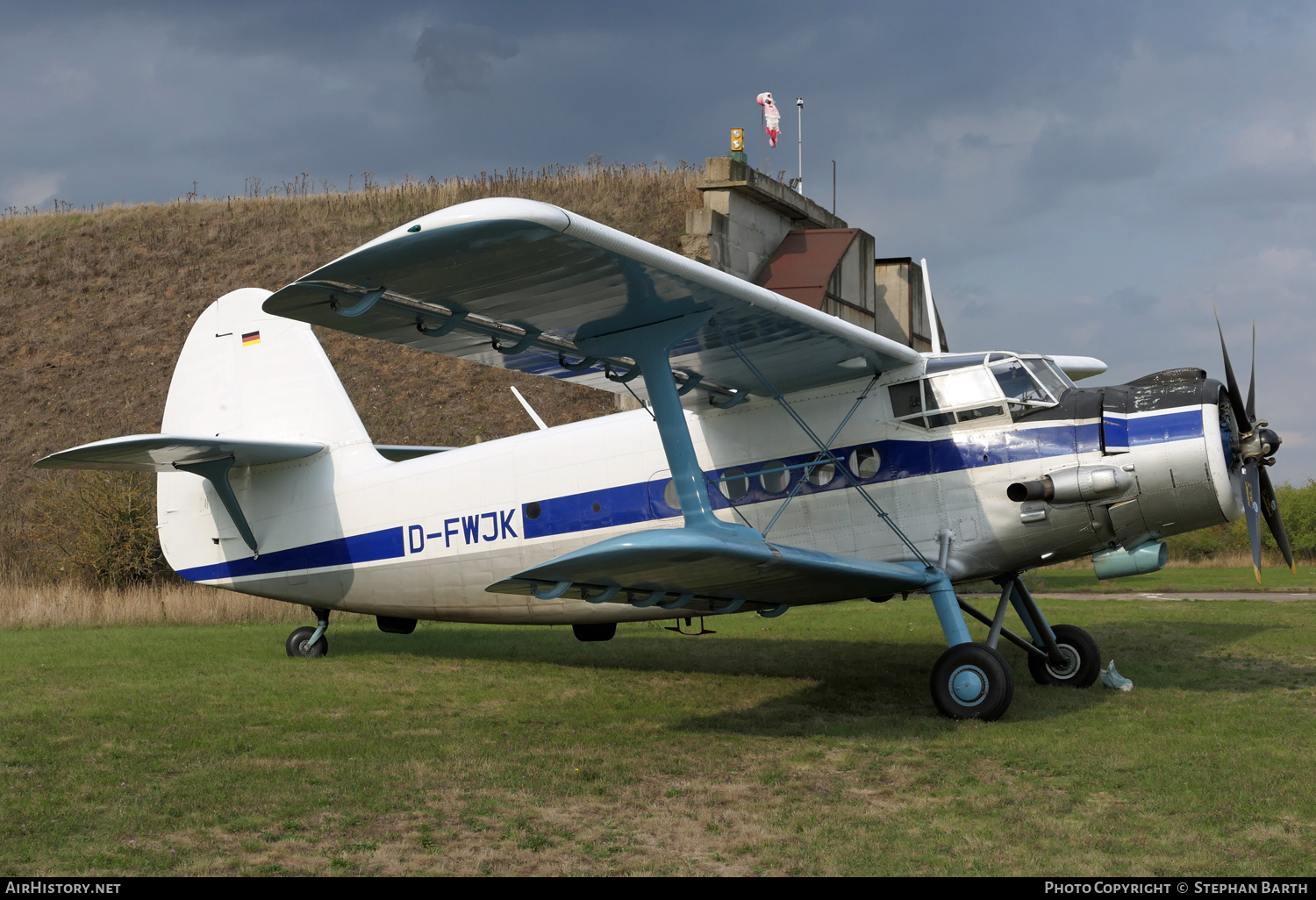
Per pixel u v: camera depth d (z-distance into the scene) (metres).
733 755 6.05
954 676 6.95
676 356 7.57
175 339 29.77
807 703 7.91
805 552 6.74
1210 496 7.02
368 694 8.41
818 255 25.17
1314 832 4.38
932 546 7.66
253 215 34.41
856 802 5.00
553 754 6.12
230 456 10.38
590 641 11.67
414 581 10.16
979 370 7.65
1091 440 7.25
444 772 5.65
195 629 13.91
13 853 4.27
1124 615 13.84
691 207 29.22
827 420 8.14
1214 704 7.45
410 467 10.23
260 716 7.41
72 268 32.78
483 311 6.54
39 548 22.11
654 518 8.80
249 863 4.15
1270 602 15.84
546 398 25.89
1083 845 4.25
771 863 4.10
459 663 10.34
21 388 28.45
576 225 5.25
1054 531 7.35
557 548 9.29
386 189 34.84
